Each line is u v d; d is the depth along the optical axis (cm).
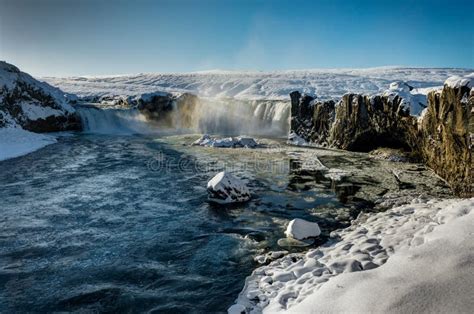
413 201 908
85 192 1053
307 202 955
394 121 1517
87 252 671
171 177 1242
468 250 392
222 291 533
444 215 616
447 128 1048
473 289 326
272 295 480
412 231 593
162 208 920
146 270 601
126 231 771
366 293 370
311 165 1423
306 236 713
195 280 567
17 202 955
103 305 507
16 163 1448
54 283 564
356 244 597
